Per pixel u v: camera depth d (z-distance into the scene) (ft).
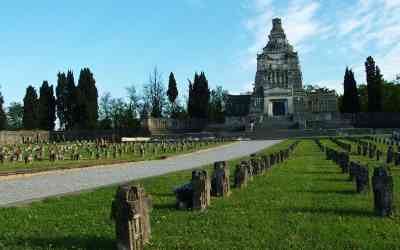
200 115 568.00
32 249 44.24
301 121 532.32
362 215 56.85
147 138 465.47
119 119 573.33
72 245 45.21
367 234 47.19
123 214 41.06
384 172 56.59
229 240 45.75
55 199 73.77
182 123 554.46
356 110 541.75
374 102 529.45
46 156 211.41
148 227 45.98
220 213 59.16
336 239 45.27
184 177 106.52
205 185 62.54
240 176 84.28
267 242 44.60
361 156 172.35
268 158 124.26
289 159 165.78
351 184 88.63
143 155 217.77
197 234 48.37
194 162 169.78
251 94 625.41
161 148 269.03
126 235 41.09
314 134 456.45
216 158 192.34
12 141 422.41
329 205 64.13
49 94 514.27
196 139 419.54
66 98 511.81
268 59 597.52
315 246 42.93
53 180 110.93
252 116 565.53
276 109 597.52
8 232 51.26
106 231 50.67
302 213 58.39
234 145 325.42
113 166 155.94
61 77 517.96
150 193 79.30
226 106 629.92
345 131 459.32
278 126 536.83
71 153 213.25
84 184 100.78
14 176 118.21
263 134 467.11
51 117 514.68
